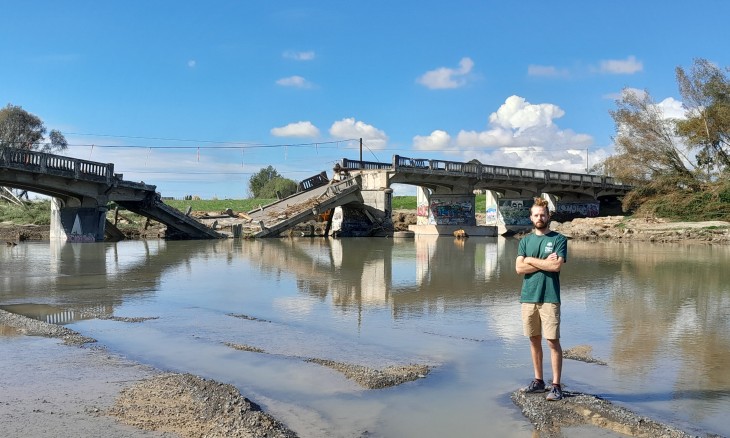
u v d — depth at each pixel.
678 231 44.97
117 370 7.92
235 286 16.89
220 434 5.62
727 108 51.72
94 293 15.38
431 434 5.75
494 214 66.12
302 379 7.57
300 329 10.76
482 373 7.85
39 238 46.34
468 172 57.50
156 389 6.99
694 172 54.62
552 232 6.78
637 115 55.69
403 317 11.98
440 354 8.88
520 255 6.88
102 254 29.84
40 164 35.44
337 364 8.26
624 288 16.45
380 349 9.20
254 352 9.02
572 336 10.13
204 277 19.22
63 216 43.53
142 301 14.05
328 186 55.94
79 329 10.73
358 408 6.48
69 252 31.31
